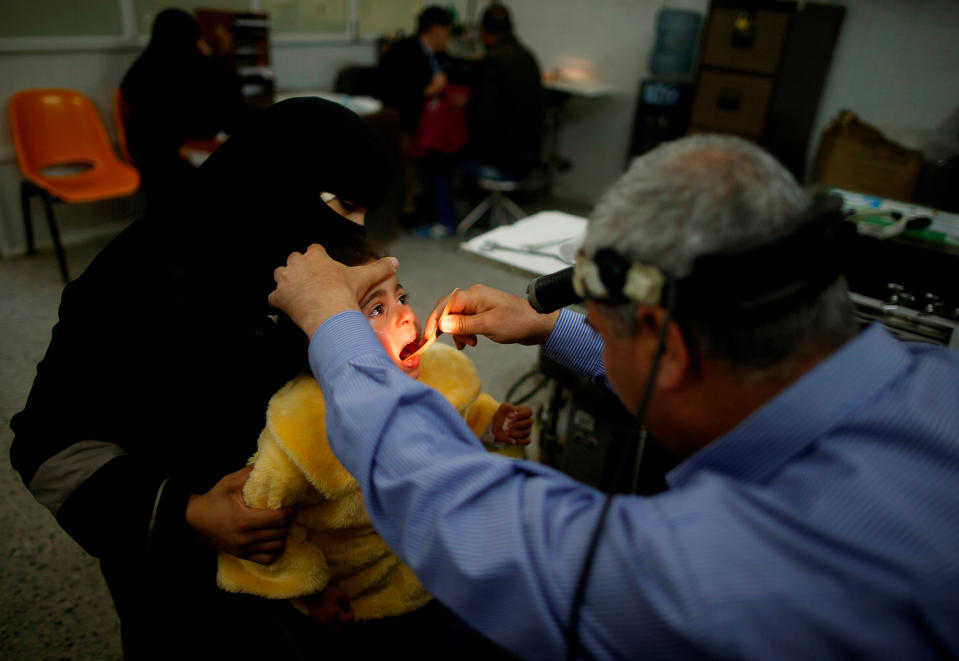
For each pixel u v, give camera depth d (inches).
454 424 22.8
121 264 34.2
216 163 35.9
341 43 170.2
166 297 33.6
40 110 116.2
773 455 18.8
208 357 34.6
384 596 37.3
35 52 114.8
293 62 160.1
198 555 33.0
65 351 33.5
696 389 20.2
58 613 56.4
